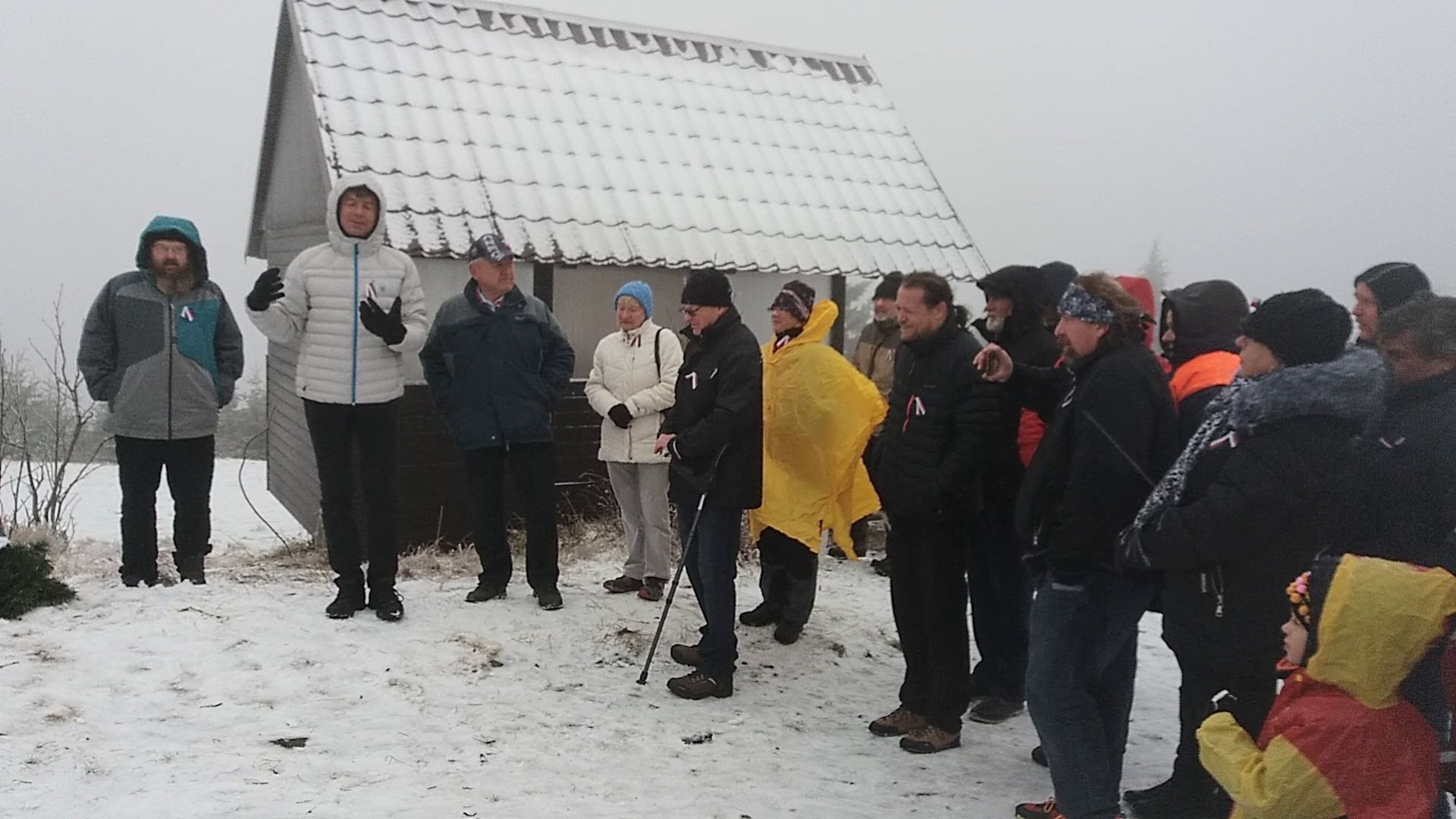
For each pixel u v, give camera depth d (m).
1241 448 3.22
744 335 4.87
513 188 8.01
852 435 5.72
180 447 5.91
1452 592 2.42
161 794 3.70
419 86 8.38
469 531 7.82
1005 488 4.78
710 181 8.96
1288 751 2.53
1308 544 3.36
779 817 3.85
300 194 8.83
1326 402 3.12
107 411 5.98
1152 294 4.76
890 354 7.48
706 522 4.91
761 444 4.95
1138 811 3.94
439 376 5.94
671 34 10.29
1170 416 3.58
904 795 4.12
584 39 9.75
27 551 5.55
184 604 5.57
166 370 5.75
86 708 4.34
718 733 4.64
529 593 6.28
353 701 4.62
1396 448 3.30
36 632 5.07
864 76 10.98
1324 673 2.52
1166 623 3.72
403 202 7.49
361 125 7.83
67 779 3.76
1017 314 4.55
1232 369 4.11
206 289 5.94
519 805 3.82
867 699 5.23
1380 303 3.94
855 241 9.14
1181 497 3.35
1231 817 2.86
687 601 6.32
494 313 5.82
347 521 5.54
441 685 4.87
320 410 5.44
